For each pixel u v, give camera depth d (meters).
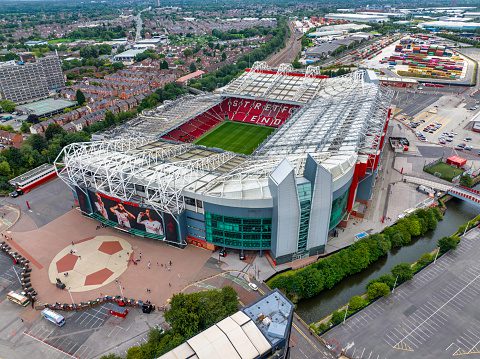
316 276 124.50
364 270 138.88
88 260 141.12
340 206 147.88
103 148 182.12
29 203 179.50
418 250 149.25
